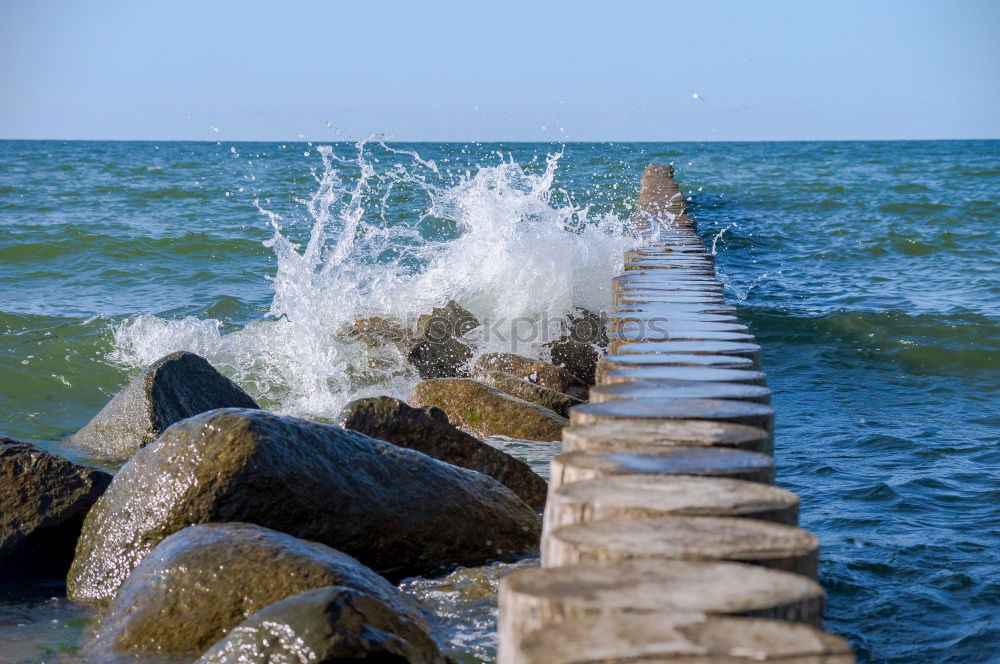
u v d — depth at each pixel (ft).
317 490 14.79
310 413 27.02
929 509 18.72
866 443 23.41
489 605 13.97
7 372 28.89
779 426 25.22
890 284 46.75
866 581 15.37
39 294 41.11
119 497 14.83
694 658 5.01
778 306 40.91
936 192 94.89
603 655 5.04
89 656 12.08
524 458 21.61
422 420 18.97
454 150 179.01
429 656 10.88
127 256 50.03
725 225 68.95
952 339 35.01
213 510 14.28
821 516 18.34
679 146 265.13
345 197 77.56
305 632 10.30
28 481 15.94
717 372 12.18
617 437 8.78
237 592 12.28
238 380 29.01
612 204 66.44
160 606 12.35
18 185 95.30
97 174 114.32
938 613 14.33
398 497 15.52
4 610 13.99
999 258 54.13
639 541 6.41
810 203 84.12
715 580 5.89
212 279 45.96
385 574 15.23
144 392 21.83
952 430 24.64
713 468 7.88
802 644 5.14
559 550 6.49
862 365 32.45
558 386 27.02
